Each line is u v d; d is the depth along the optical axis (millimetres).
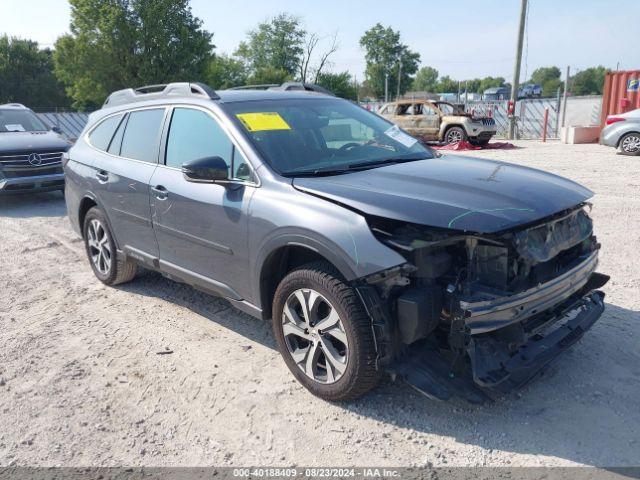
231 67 65938
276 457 3002
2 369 4047
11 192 9820
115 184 4973
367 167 3865
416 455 2965
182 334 4516
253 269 3703
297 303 3525
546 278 3262
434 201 3125
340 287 3170
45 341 4477
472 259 3066
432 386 3039
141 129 4898
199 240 4113
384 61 90000
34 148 10008
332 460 2957
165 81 34750
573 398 3389
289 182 3537
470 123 19672
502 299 2990
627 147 15586
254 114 4117
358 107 4922
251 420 3328
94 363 4086
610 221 7539
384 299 3129
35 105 64500
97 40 33625
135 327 4684
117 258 5348
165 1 33375
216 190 3938
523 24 24125
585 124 24766
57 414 3473
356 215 3137
